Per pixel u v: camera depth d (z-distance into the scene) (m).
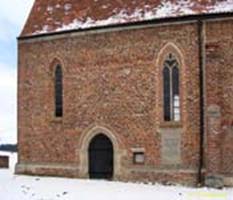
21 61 41.78
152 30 35.84
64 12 40.78
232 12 33.50
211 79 33.38
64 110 39.19
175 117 35.16
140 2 37.34
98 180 36.97
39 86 40.75
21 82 41.72
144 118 35.88
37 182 35.84
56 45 39.94
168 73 35.47
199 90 34.22
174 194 29.56
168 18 35.16
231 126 33.28
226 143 33.25
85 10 39.72
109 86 37.31
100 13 38.69
